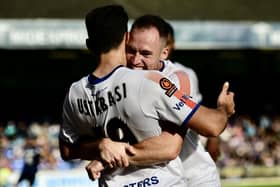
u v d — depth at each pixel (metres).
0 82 38.81
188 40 28.31
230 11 29.16
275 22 28.83
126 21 6.12
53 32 26.86
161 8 28.48
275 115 38.72
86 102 6.17
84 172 22.70
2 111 38.94
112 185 6.20
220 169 28.95
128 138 6.02
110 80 5.99
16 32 26.66
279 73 40.00
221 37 28.52
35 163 22.28
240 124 32.88
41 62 38.62
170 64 6.78
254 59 39.50
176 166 6.23
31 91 39.44
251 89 42.12
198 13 28.81
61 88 39.56
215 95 39.91
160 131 5.97
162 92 5.84
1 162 25.45
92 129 6.26
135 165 6.07
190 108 5.85
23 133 30.17
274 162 30.12
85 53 37.22
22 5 27.77
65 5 28.11
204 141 8.92
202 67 39.06
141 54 6.45
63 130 6.59
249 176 29.38
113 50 6.04
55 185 22.36
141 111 5.85
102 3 28.66
